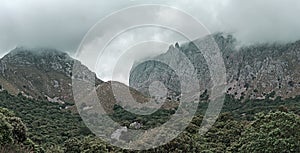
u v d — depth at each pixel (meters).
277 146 47.88
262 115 56.56
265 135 50.25
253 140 51.41
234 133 62.31
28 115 115.06
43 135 85.62
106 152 50.88
